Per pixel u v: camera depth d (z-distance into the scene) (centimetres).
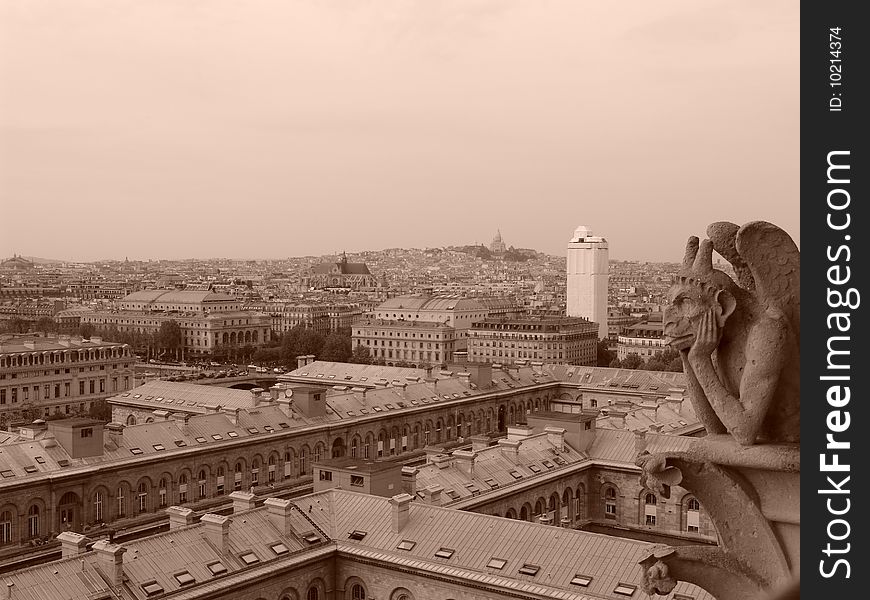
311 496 13100
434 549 11694
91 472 16300
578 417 17888
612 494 17325
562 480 16762
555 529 11456
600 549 10912
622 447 17650
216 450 18700
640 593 10069
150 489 17450
